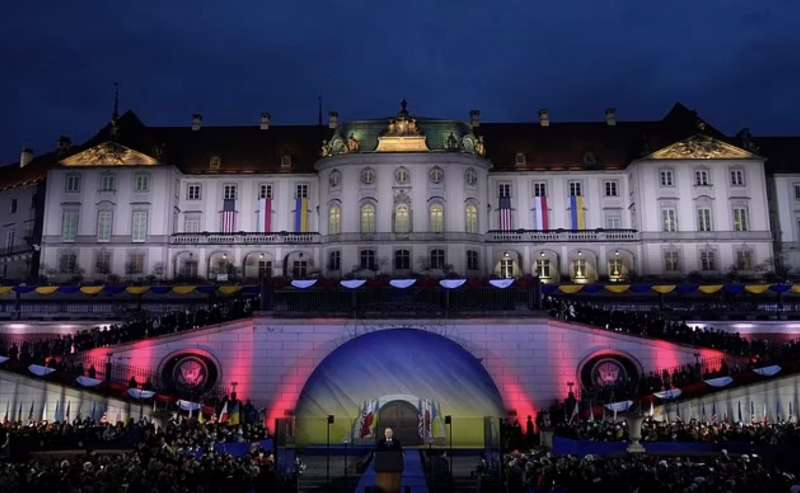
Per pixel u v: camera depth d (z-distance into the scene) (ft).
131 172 278.46
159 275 271.69
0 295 232.12
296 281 170.71
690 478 84.69
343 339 164.86
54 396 149.07
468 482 107.14
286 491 96.02
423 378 156.66
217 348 165.78
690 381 151.23
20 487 80.89
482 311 165.99
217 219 285.84
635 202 279.49
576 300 228.02
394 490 79.36
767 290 216.13
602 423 131.03
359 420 146.10
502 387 163.32
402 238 265.13
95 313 213.87
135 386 154.92
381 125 278.46
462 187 270.05
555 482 90.99
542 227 283.79
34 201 300.20
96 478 81.51
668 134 290.35
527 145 299.38
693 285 220.64
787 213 288.30
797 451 114.01
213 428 134.21
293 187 287.89
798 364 148.25
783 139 304.50
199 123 308.81
